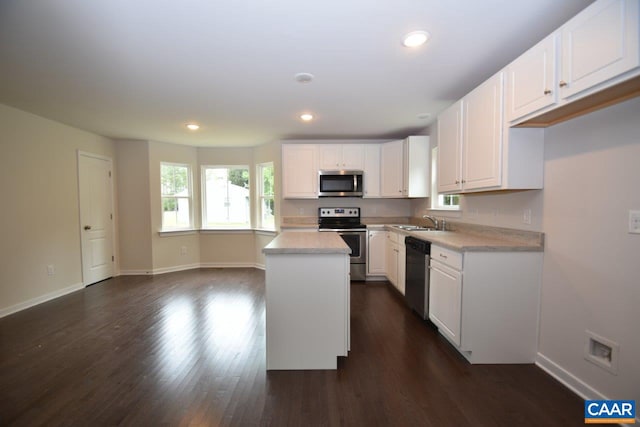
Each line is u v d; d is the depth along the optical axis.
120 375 2.03
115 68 2.26
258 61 2.17
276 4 1.54
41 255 3.51
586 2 1.54
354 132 4.36
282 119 3.65
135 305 3.42
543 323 2.08
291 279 2.11
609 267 1.61
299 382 1.96
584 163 1.73
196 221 5.42
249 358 2.27
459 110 2.62
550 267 2.01
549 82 1.64
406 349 2.39
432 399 1.78
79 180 4.05
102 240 4.48
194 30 1.77
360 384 1.93
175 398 1.79
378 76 2.44
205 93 2.78
